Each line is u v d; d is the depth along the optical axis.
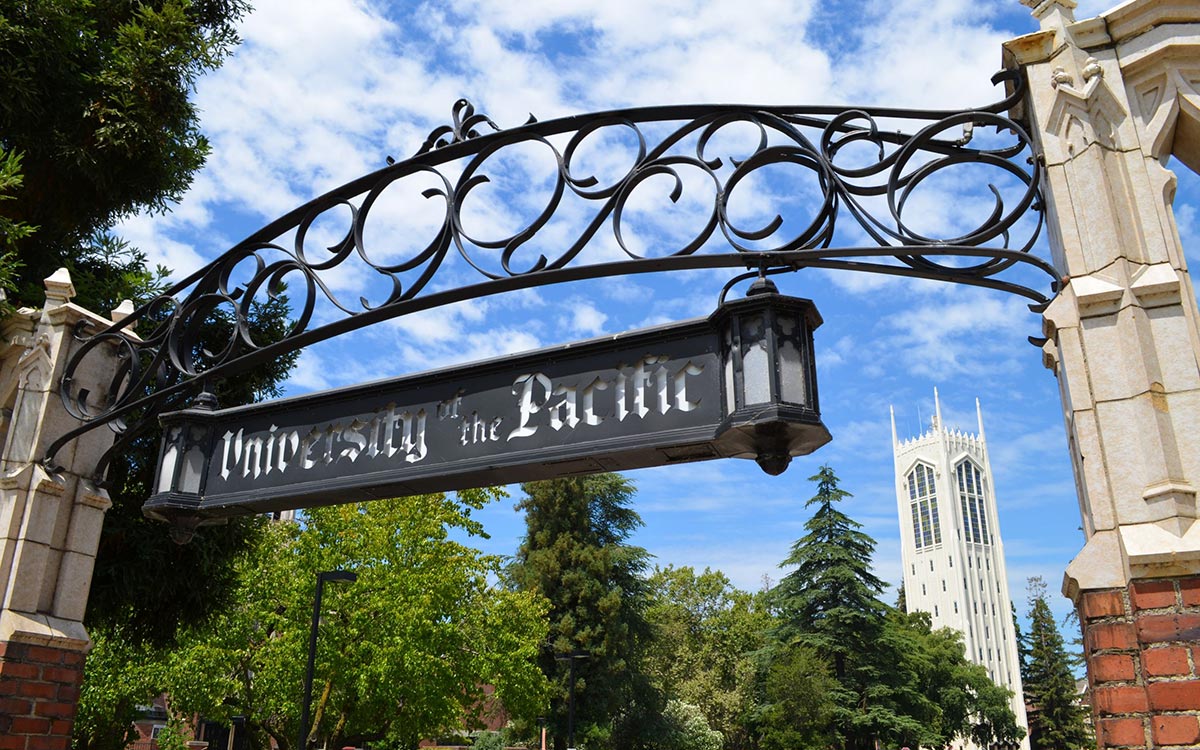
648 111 3.74
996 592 129.00
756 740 46.31
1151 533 2.60
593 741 34.00
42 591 4.48
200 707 18.08
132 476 8.43
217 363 4.45
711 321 3.23
